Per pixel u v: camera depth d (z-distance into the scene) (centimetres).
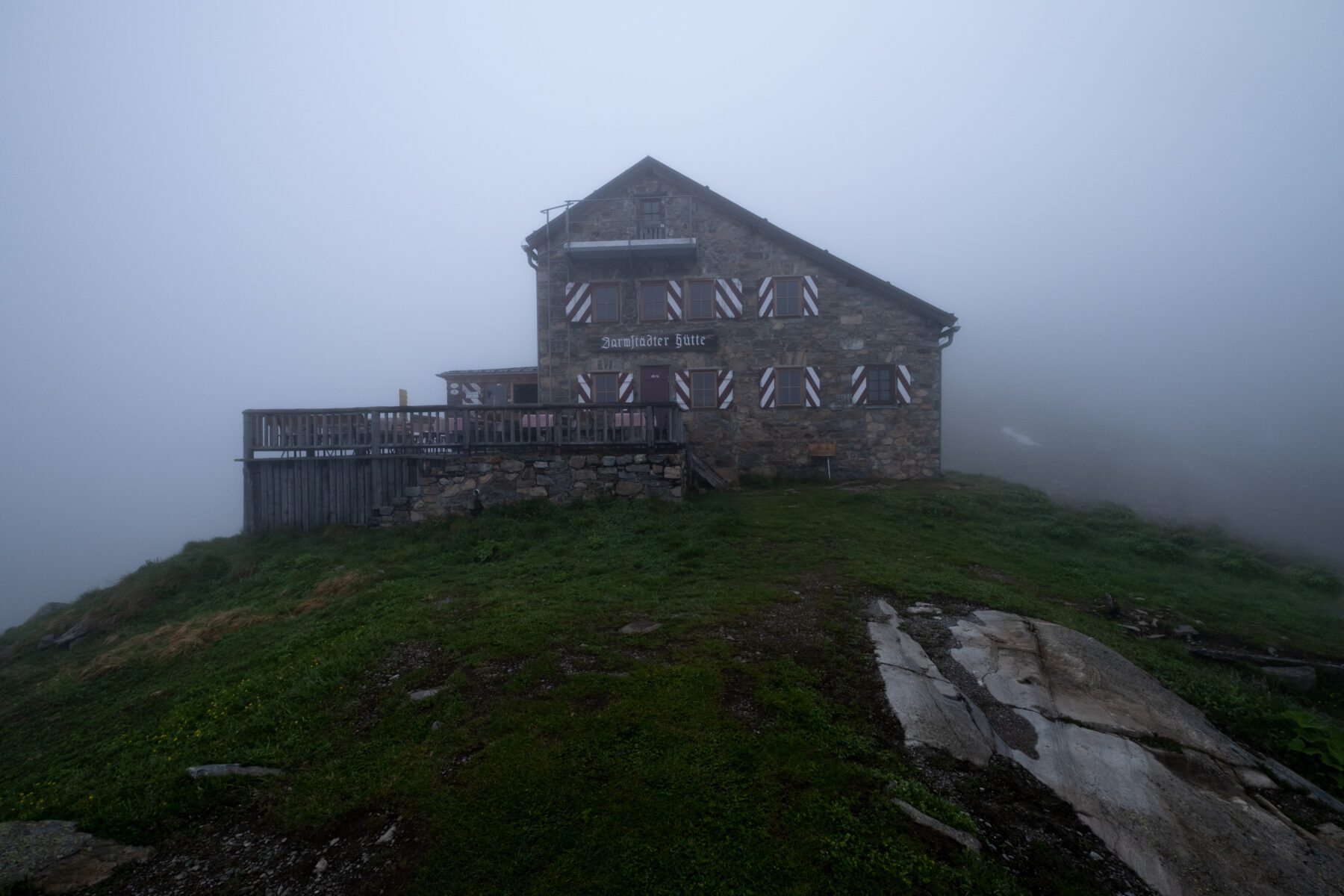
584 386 1936
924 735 477
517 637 642
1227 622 884
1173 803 443
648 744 450
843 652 601
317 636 763
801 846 370
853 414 1909
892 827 386
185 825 417
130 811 427
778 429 1917
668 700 503
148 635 942
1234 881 387
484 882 352
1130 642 738
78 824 416
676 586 823
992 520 1355
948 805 408
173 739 548
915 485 1744
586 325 1942
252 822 416
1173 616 879
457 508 1291
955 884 352
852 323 1911
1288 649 808
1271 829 436
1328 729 570
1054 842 397
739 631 646
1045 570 1030
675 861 361
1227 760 512
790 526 1162
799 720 482
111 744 588
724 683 534
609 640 625
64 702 748
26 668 949
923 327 1902
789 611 710
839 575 859
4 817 470
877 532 1145
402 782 429
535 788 412
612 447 1298
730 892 344
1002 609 763
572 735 462
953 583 840
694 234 1933
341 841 391
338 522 1330
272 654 739
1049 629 691
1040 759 476
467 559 1071
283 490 1348
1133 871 383
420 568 1038
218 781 448
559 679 548
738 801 400
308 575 1087
